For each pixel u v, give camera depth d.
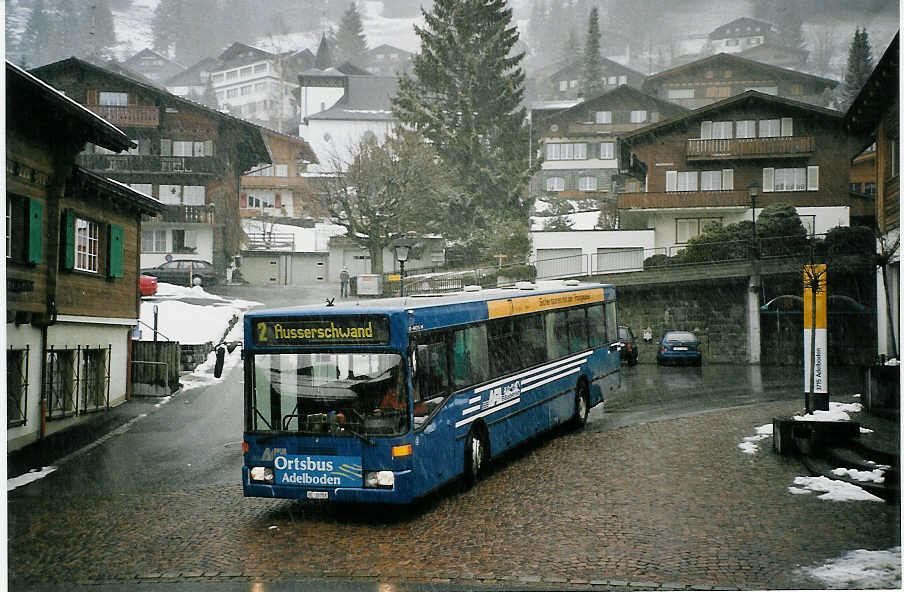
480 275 45.12
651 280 37.06
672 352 32.75
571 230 46.59
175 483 13.28
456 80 57.38
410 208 55.16
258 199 75.38
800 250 36.22
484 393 12.73
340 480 10.27
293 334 10.62
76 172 18.03
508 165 56.44
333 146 82.12
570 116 73.38
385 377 10.34
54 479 13.70
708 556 8.59
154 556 9.20
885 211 24.36
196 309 37.25
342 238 60.31
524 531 9.72
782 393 22.45
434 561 8.71
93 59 91.56
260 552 9.24
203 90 124.00
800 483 11.60
